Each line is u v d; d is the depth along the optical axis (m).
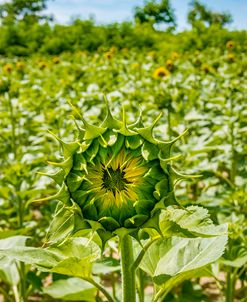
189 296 4.18
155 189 1.71
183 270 1.97
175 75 11.36
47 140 6.24
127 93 8.48
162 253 2.20
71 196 1.73
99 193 1.72
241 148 5.48
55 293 3.15
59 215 1.81
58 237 1.79
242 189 4.41
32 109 8.08
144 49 27.78
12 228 5.20
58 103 8.70
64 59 22.92
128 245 2.04
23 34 37.91
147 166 1.71
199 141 5.60
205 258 2.01
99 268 2.87
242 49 23.39
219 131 5.73
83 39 36.66
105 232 1.72
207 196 4.50
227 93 7.21
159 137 5.37
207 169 4.99
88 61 19.69
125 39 35.44
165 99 5.73
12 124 6.17
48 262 2.01
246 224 3.91
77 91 9.28
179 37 32.97
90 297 3.10
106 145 1.69
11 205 5.20
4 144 6.39
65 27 39.25
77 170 1.73
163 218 1.95
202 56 18.83
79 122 6.13
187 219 1.94
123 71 13.65
